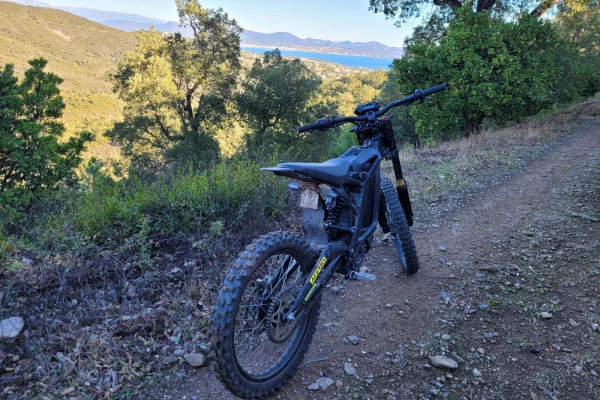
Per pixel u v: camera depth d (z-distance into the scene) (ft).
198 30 111.75
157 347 9.37
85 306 10.64
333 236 9.49
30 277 11.75
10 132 48.26
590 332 9.89
